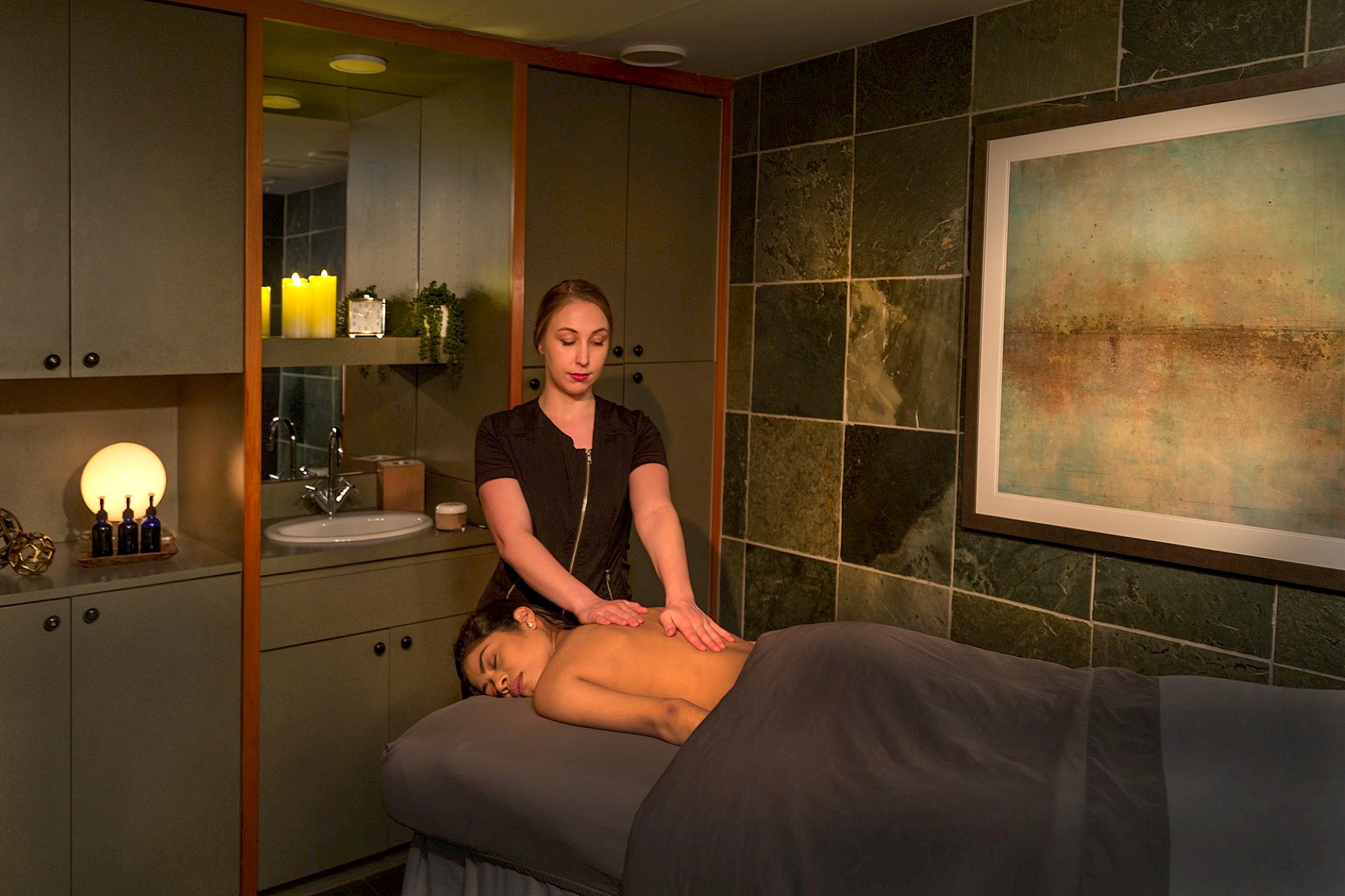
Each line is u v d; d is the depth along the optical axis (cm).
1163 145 237
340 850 283
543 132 308
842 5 266
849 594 319
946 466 289
